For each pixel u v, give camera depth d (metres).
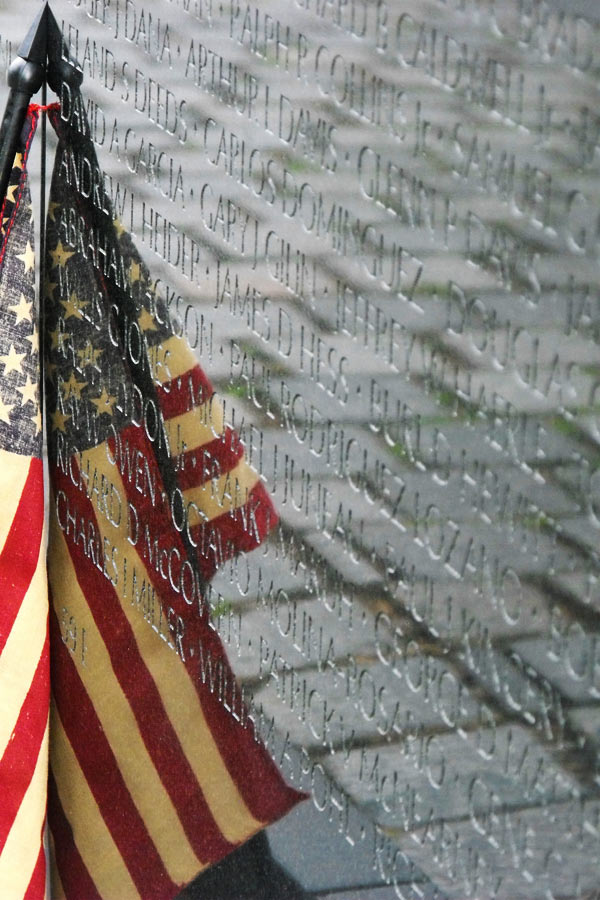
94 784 1.96
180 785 1.90
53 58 1.94
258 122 1.80
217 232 1.83
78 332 1.94
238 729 1.85
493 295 1.71
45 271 1.96
